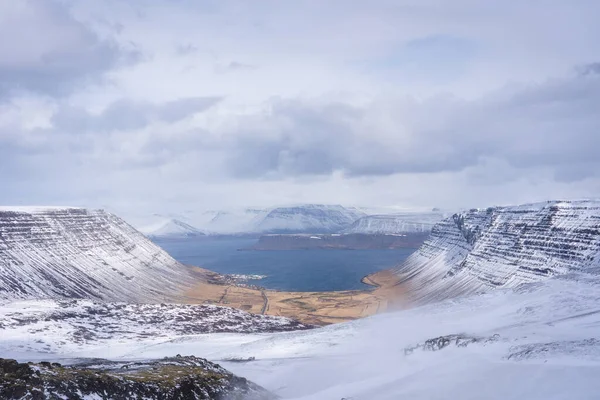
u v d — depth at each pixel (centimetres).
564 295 7212
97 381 3155
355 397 3581
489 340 4625
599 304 6275
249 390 4125
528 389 2986
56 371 3194
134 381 3397
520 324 5775
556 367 3269
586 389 2767
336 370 4938
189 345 8244
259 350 7112
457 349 4625
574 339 4309
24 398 2705
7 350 7281
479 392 3117
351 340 6812
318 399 3819
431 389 3391
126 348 8275
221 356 6950
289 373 5112
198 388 3712
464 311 7838
